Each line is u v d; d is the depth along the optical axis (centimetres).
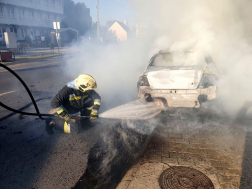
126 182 217
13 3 3353
